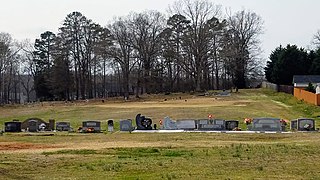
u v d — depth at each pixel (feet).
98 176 58.75
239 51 362.94
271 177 57.11
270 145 95.30
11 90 503.20
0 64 367.45
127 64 340.80
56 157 77.51
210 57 356.59
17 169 64.59
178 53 350.43
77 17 370.32
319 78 312.09
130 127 151.23
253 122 143.54
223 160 72.18
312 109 202.80
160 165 67.36
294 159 72.59
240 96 278.87
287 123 162.20
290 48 339.57
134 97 327.06
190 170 62.69
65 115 225.76
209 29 349.20
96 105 266.16
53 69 372.79
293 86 289.74
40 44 419.33
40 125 159.94
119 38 342.23
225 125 147.74
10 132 149.79
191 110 206.69
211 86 410.52
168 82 376.68
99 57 373.81
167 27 355.15
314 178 56.49
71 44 370.53
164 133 133.59
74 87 377.30
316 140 107.96
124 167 65.72
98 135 130.72
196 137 118.83
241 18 374.02
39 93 399.24
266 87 356.79
